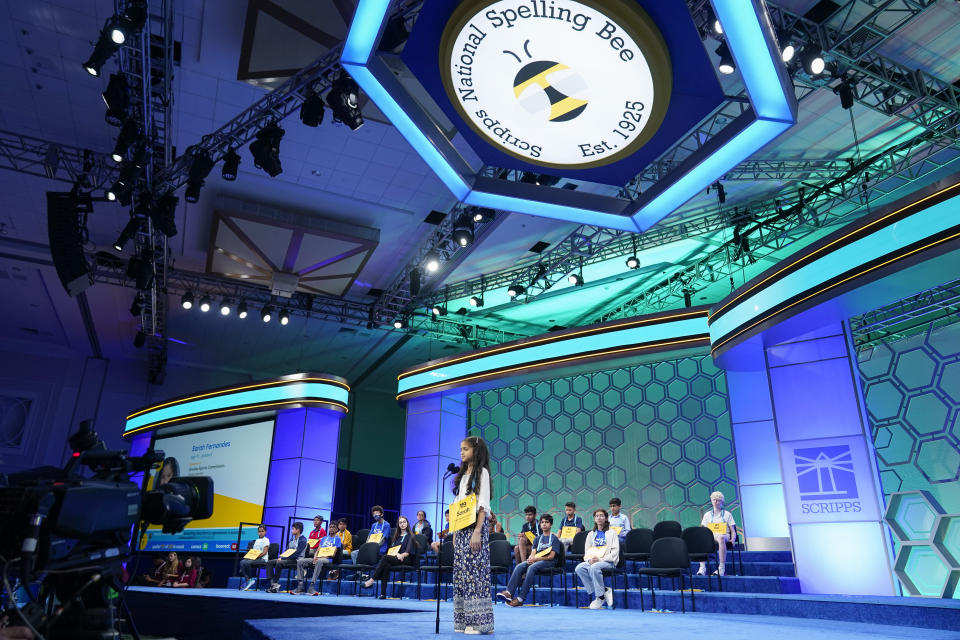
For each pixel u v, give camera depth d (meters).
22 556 1.77
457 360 11.87
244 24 7.54
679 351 9.88
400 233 12.00
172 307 14.43
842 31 7.61
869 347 11.41
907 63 8.30
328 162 10.05
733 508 11.68
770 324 7.37
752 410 9.17
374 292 14.38
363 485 18.56
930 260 5.79
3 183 10.68
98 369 17.27
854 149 10.02
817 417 7.60
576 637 3.00
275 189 10.70
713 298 14.82
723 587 7.42
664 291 14.35
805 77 8.02
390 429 20.56
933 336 10.54
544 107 5.22
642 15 4.43
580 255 12.09
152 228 10.68
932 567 8.48
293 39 7.48
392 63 7.37
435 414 12.10
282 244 11.64
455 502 3.39
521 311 15.19
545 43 4.68
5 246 12.35
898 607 4.74
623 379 13.48
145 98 8.19
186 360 17.62
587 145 5.62
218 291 13.46
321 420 12.28
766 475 8.84
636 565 8.15
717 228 11.84
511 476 14.09
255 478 12.19
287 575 10.40
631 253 12.41
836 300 6.66
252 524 11.72
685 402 12.68
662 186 5.62
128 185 8.39
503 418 14.64
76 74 8.49
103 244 12.17
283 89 8.21
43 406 16.45
